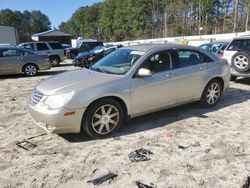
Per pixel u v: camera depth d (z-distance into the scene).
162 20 74.56
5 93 9.14
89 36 118.62
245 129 5.26
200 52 6.32
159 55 5.57
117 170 3.88
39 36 53.44
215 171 3.80
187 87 5.93
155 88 5.37
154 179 3.65
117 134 5.07
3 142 4.88
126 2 83.38
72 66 19.36
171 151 4.39
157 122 5.66
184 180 3.61
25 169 3.96
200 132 5.13
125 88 4.99
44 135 5.14
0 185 3.60
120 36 88.69
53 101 4.55
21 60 13.38
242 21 48.31
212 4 56.97
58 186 3.56
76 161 4.15
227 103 7.02
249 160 4.09
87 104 4.62
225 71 6.71
